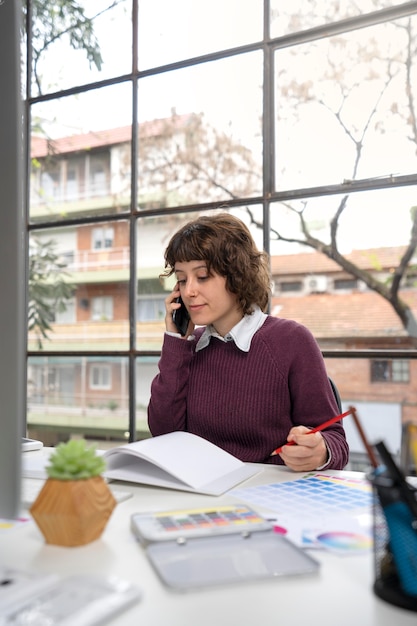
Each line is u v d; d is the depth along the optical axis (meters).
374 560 0.46
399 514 0.44
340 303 7.96
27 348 2.47
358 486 0.81
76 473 0.58
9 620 0.39
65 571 0.50
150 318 2.72
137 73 2.21
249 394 1.19
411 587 0.42
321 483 0.83
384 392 6.71
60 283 3.09
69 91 2.38
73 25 2.35
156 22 2.16
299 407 1.18
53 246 3.04
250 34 1.95
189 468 0.83
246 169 3.03
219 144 3.60
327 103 2.38
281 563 0.50
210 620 0.40
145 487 0.81
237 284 1.21
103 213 2.27
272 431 1.19
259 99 2.39
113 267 6.36
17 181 0.50
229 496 0.76
